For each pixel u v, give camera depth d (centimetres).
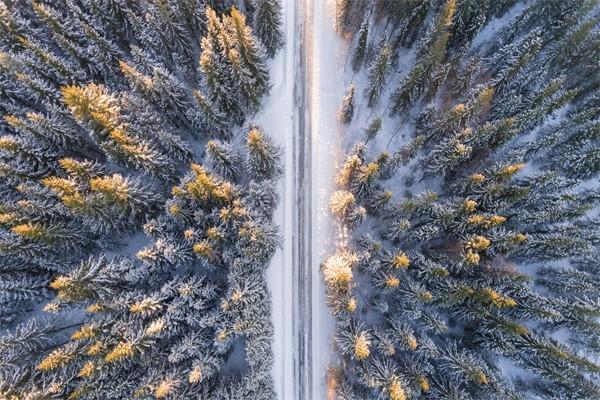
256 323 2520
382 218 2908
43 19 2545
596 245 2741
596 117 2916
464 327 2805
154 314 2434
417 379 2412
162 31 2680
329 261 2692
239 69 2536
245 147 2856
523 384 2758
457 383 2553
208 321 2452
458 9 2728
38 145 2559
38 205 2423
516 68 2686
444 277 2603
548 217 2656
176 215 2438
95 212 2400
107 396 2325
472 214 2558
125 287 2509
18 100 2703
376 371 2525
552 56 2841
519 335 2464
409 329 2561
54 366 2217
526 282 2773
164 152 2714
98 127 2370
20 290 2509
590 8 2764
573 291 2752
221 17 2916
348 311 2588
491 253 2592
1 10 2542
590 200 2903
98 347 2233
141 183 2655
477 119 2773
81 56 2631
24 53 2591
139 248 2866
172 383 2353
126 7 2694
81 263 2483
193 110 2748
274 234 2755
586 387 2530
